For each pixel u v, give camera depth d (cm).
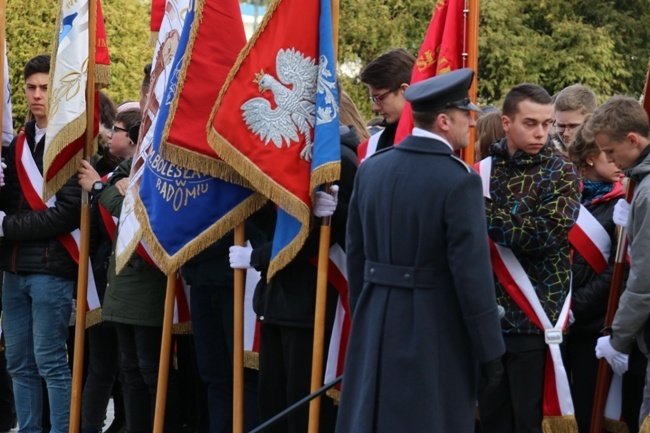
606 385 956
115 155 1265
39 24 2927
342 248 997
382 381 812
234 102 983
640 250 861
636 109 884
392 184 822
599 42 4172
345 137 1008
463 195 793
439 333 805
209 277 1073
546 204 923
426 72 1005
